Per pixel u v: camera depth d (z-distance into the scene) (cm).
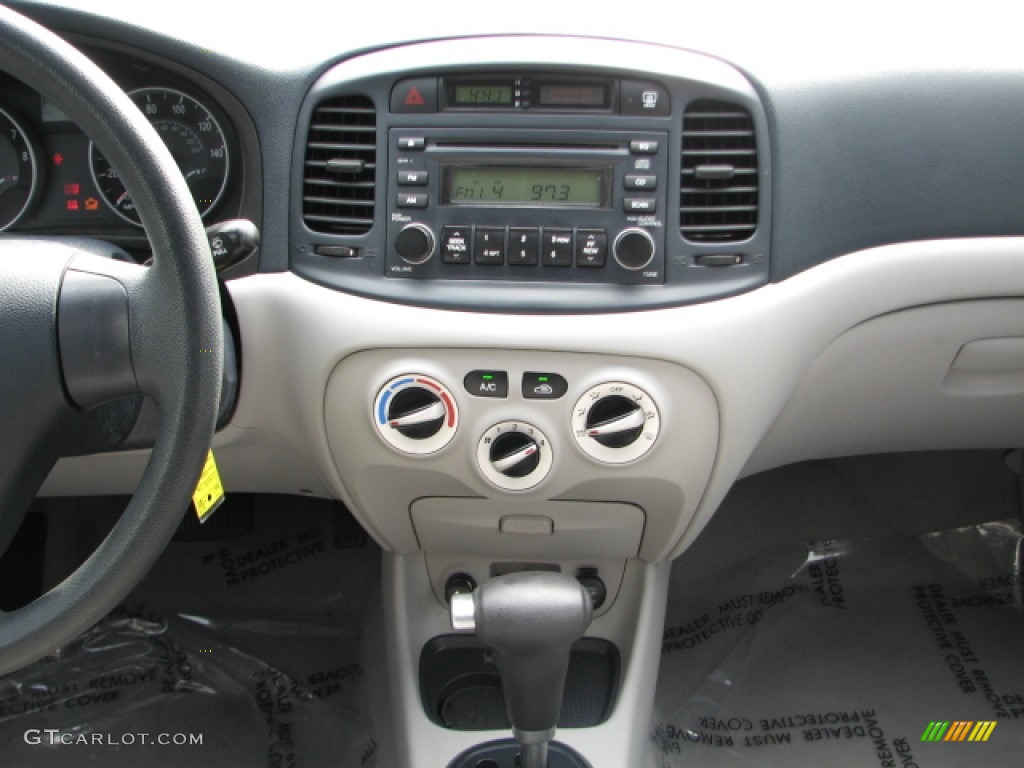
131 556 74
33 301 77
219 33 112
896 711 156
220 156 114
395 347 109
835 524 185
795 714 156
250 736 151
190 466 75
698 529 125
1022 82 111
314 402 115
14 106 117
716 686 161
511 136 108
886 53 112
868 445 141
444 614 137
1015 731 152
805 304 111
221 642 166
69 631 75
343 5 115
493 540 127
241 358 117
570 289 109
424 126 109
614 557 131
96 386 79
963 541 183
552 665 101
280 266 113
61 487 131
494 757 122
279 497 180
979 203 113
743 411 112
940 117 111
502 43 108
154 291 76
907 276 115
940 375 125
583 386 109
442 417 111
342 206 111
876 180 112
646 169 108
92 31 111
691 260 109
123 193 119
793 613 173
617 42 108
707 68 107
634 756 125
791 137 109
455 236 109
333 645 167
